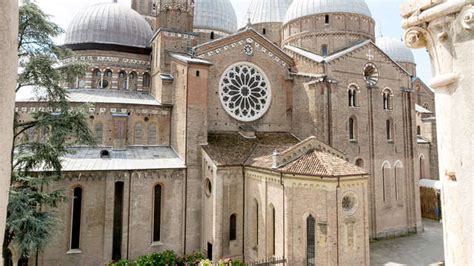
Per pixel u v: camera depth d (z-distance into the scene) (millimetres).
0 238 3268
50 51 23109
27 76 21750
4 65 3264
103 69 43562
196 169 35094
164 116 38438
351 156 41406
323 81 39438
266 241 29844
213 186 32375
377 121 44094
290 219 27703
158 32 39875
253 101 41344
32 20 21469
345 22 47312
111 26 44594
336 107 40344
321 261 26469
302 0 50625
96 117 35219
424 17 5188
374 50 44562
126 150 35531
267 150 34406
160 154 36156
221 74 39312
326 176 26469
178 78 37125
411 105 46969
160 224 33719
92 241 30938
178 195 34281
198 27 52281
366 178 28359
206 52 38469
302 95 42000
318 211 26875
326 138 39125
